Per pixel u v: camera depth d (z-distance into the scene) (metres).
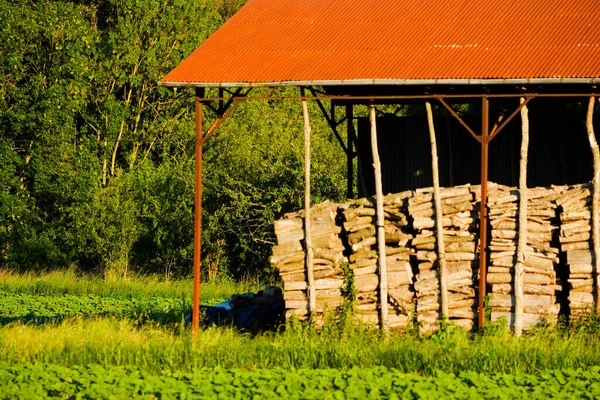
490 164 43.22
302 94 35.25
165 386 25.59
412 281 34.47
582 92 37.44
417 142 44.25
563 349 30.28
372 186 44.72
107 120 67.50
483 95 33.62
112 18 70.69
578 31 35.78
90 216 63.53
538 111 44.03
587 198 33.84
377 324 34.06
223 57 36.41
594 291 33.34
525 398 24.61
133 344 31.67
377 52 35.91
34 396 24.50
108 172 70.69
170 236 62.72
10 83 64.69
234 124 64.25
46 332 33.47
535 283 33.50
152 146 70.94
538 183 42.41
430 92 35.44
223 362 30.05
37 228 67.00
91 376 26.52
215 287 55.53
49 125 63.59
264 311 36.34
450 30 37.12
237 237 62.00
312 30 38.19
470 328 33.69
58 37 64.81
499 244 33.88
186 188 62.19
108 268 63.09
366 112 71.12
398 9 39.31
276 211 60.38
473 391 25.00
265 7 40.38
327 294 34.44
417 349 30.77
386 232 34.56
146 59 68.00
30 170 65.00
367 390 25.20
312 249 34.47
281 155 62.44
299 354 30.33
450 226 34.38
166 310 44.19
